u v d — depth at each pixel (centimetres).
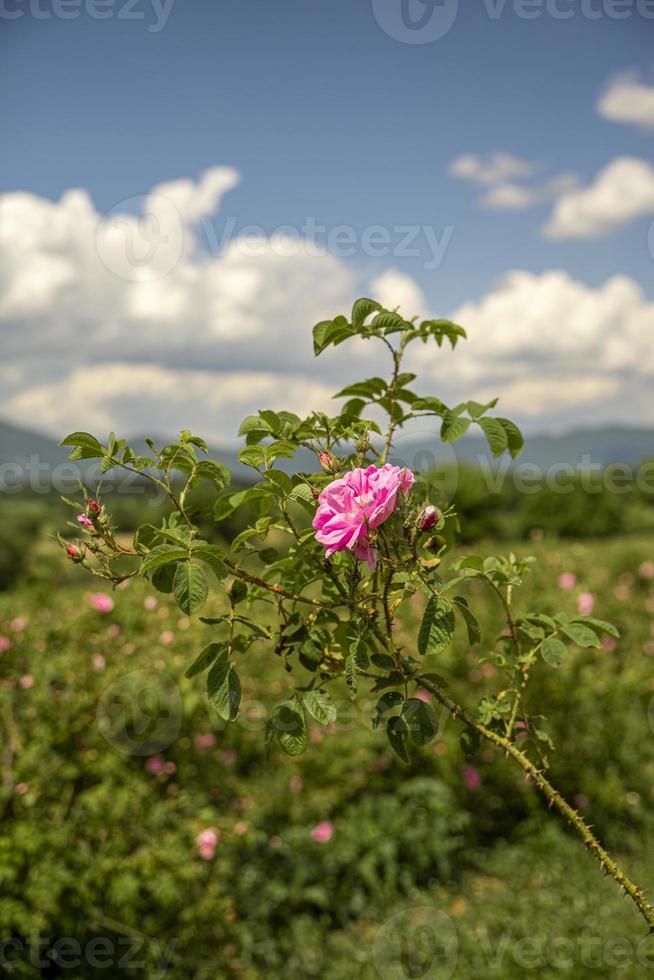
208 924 295
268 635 108
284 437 115
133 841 293
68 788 292
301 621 113
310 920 332
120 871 273
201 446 107
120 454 105
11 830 269
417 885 364
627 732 418
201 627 362
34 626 334
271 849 346
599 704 412
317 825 368
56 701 304
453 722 395
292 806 378
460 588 462
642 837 386
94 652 334
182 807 317
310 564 113
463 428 117
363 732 386
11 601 359
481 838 398
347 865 354
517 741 125
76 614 348
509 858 375
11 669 311
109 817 284
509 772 399
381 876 362
